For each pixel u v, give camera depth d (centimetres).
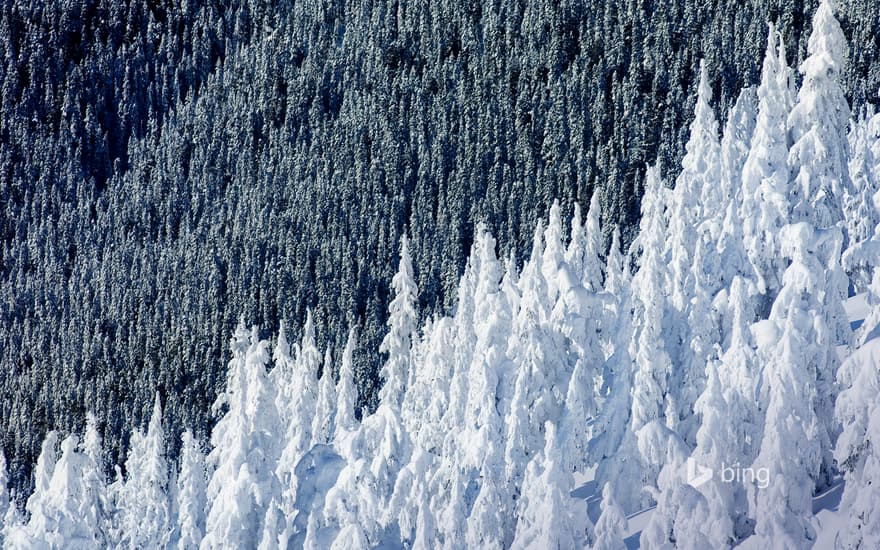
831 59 7706
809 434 5991
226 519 8856
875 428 5422
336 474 8306
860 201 9094
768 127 7825
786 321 6206
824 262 7150
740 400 6334
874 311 6112
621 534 6309
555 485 6556
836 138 7688
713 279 7812
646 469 7188
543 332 7950
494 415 7744
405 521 8000
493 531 7181
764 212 7619
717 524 5984
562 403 7875
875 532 5306
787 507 5734
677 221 8019
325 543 7881
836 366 6556
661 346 7506
